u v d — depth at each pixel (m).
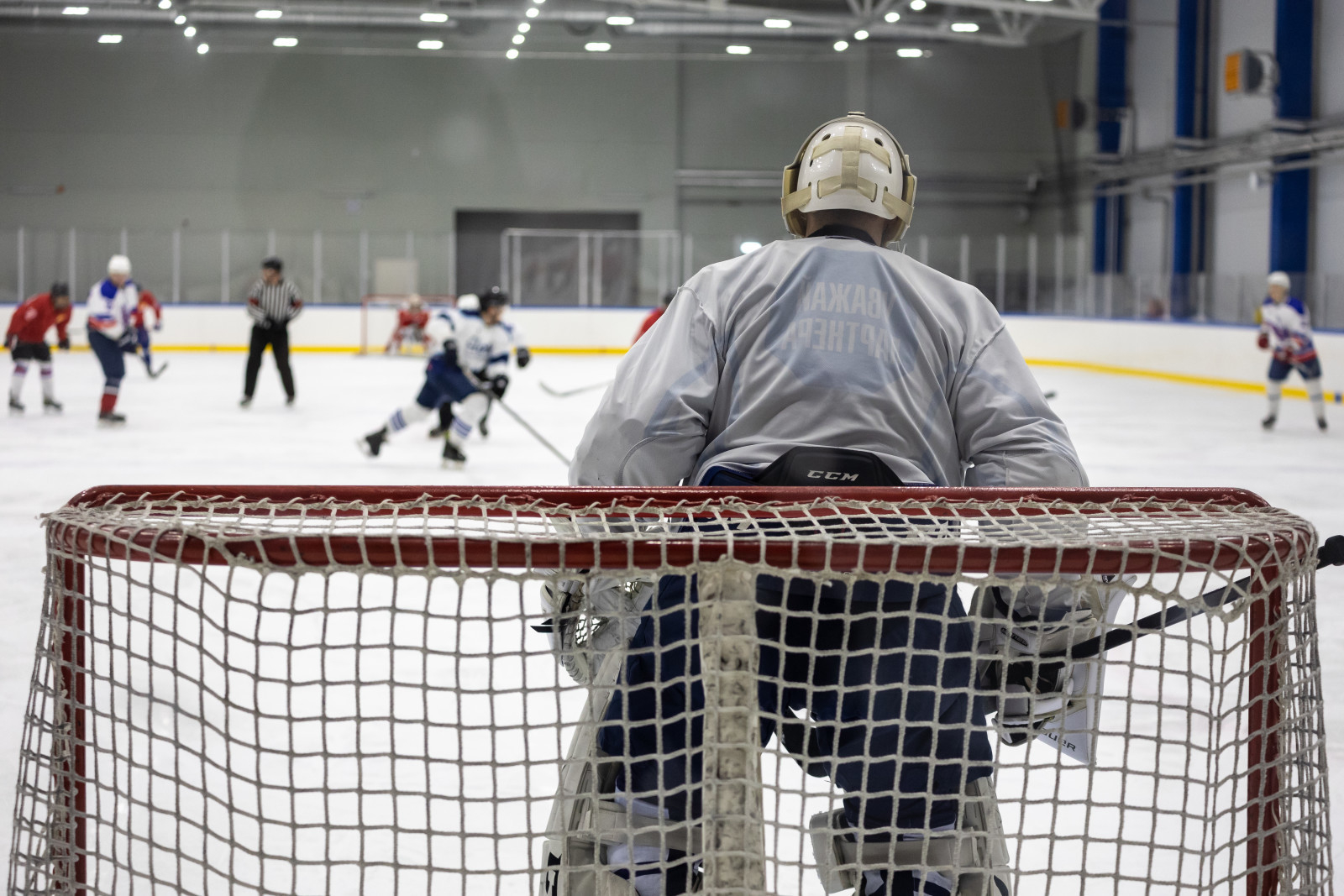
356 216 21.75
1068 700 1.23
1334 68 16.39
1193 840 1.99
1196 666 2.99
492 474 7.06
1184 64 19.06
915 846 1.21
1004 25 19.81
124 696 2.62
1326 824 1.12
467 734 2.52
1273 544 1.07
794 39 20.66
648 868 1.18
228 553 1.01
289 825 1.03
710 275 1.33
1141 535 1.08
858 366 1.25
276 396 11.69
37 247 18.12
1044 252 19.19
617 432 1.25
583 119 21.94
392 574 1.01
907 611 1.08
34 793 1.09
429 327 7.22
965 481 1.34
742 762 1.05
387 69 21.56
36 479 6.47
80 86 21.05
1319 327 12.75
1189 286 15.36
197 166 21.41
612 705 1.22
